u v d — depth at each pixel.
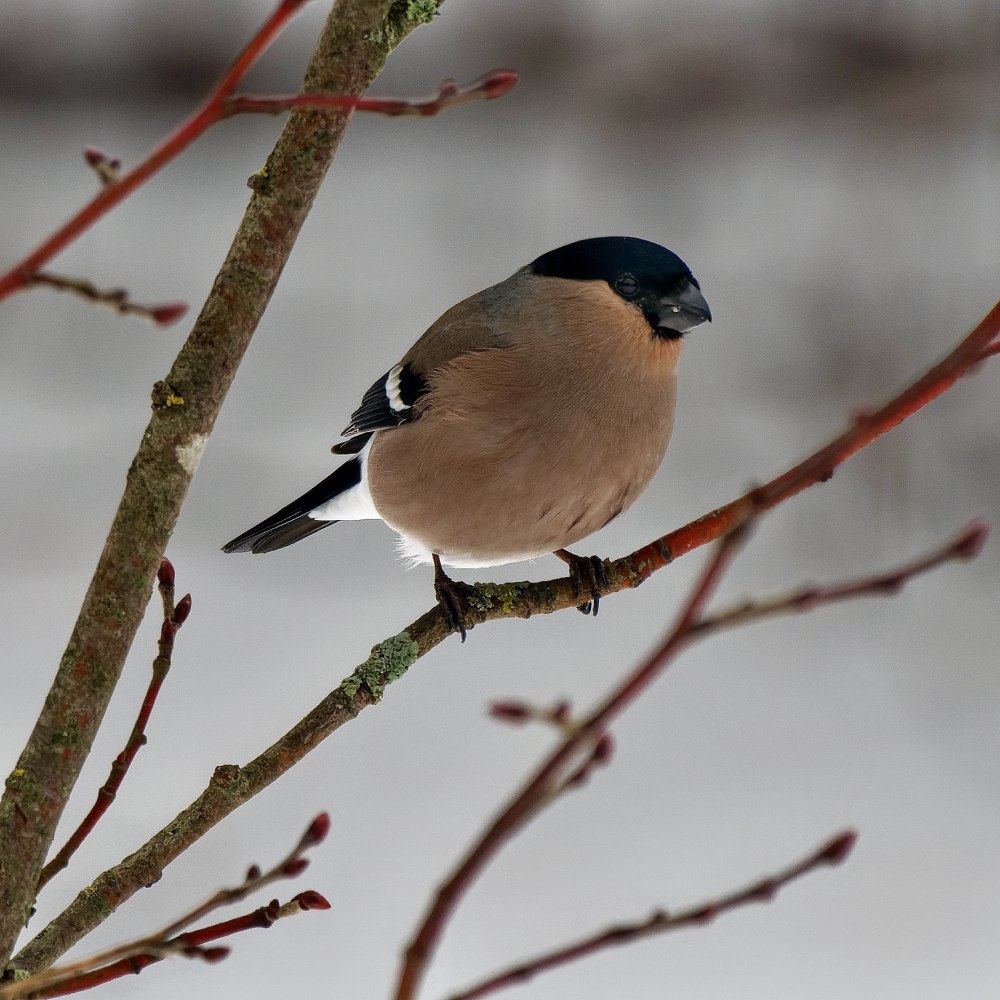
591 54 22.50
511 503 7.12
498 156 23.02
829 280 18.64
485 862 2.14
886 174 20.91
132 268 19.56
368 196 22.30
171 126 22.05
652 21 22.33
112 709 11.05
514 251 20.61
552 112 22.75
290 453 15.63
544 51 22.45
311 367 17.41
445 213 21.66
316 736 4.77
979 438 15.20
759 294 18.64
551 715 2.19
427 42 22.30
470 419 7.05
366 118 23.95
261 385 16.98
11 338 18.09
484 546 7.39
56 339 18.25
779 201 20.72
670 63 22.23
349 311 18.84
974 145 20.86
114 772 4.06
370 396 7.68
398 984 2.11
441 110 2.88
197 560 13.72
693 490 15.22
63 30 21.62
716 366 17.47
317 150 3.95
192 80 21.95
